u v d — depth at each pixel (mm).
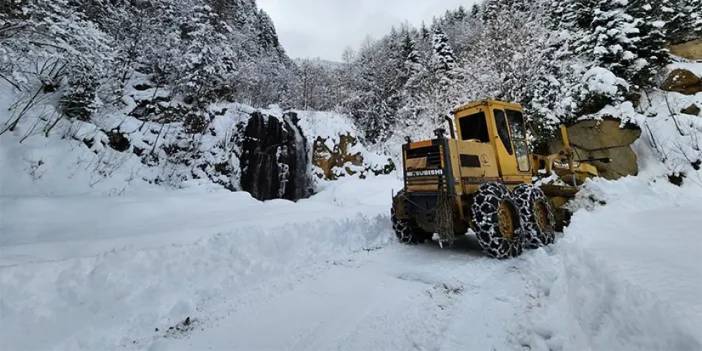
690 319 1339
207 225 5148
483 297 3145
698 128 8352
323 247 4922
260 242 4371
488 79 14703
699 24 10352
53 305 2602
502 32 15211
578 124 9961
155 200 6785
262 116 12344
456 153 4727
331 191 11250
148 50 12883
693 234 2682
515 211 4660
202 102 12133
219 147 11266
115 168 8430
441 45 24016
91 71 7820
